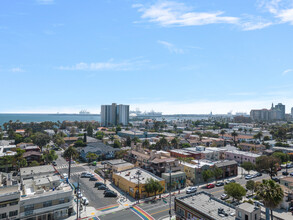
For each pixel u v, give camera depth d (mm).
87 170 105625
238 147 164875
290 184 73000
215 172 89875
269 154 139125
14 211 51281
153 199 70125
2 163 98438
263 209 60344
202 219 44938
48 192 57938
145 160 98938
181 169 93812
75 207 63688
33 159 113438
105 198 70562
